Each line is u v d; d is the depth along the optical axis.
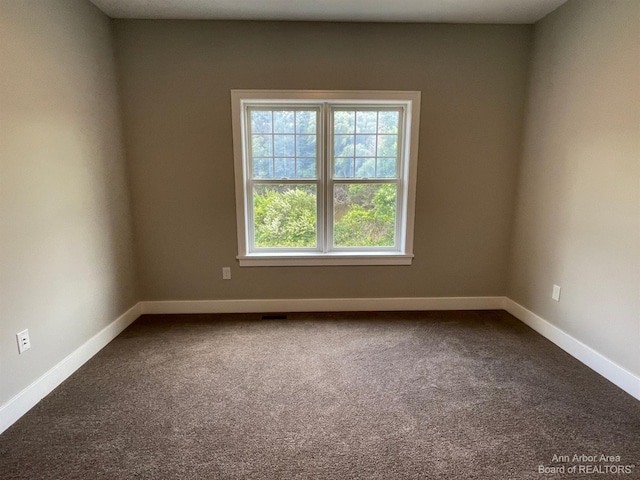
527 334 2.79
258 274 3.19
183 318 3.10
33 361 1.94
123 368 2.30
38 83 1.98
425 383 2.12
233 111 2.92
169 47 2.81
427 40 2.87
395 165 3.15
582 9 2.33
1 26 1.73
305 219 3.21
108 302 2.68
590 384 2.12
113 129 2.77
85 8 2.42
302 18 2.77
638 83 1.95
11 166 1.80
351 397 1.98
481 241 3.20
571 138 2.45
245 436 1.68
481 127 3.01
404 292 3.27
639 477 1.44
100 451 1.59
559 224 2.59
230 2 2.50
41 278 2.00
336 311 3.26
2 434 1.70
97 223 2.55
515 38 2.89
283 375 2.21
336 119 3.05
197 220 3.08
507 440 1.65
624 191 2.05
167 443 1.64
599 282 2.23
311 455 1.56
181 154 2.97
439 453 1.57
